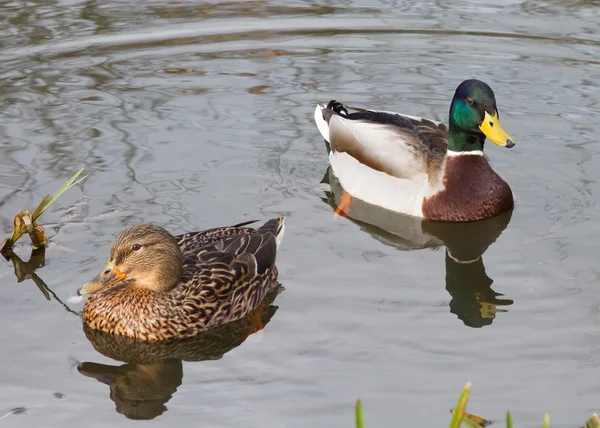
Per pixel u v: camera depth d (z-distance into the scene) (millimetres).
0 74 18422
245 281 11953
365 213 14852
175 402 9883
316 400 9828
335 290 12234
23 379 10266
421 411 9602
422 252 13523
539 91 18016
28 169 15086
